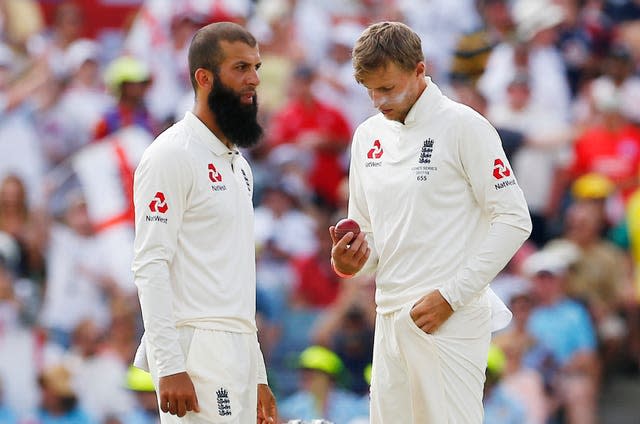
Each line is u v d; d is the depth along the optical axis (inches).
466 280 796.6
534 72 1840.6
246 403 810.2
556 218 1737.2
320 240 1683.1
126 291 1595.7
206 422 792.3
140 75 1638.8
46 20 2005.4
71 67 1852.9
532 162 1750.7
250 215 824.9
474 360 821.2
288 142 1764.3
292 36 1920.5
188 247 796.6
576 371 1540.4
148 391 1498.5
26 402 1588.3
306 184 1738.4
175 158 791.1
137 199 794.2
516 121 1771.7
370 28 811.4
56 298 1627.7
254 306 825.5
